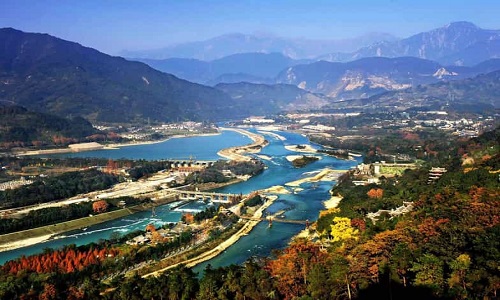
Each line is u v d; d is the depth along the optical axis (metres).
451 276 178.50
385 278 189.38
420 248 197.38
